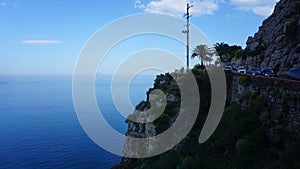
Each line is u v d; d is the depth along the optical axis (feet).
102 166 218.79
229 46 277.03
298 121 77.82
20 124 376.27
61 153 245.65
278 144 80.69
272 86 94.63
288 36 146.00
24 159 256.73
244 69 158.61
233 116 107.04
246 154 83.46
